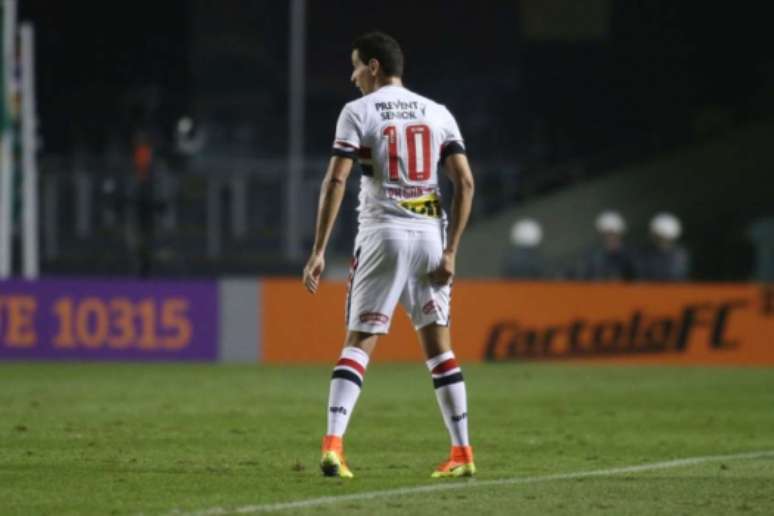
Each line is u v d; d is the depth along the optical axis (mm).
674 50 122750
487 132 119562
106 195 98562
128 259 101812
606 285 71188
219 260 101500
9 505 26531
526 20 123062
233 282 71625
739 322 70750
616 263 78312
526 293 71312
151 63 124875
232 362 71250
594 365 70250
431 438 39094
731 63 122438
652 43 123000
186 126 106312
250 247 103875
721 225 110625
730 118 118875
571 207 111250
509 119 120625
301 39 111375
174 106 119562
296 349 71625
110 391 54250
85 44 124125
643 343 70938
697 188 111875
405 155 29422
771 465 33062
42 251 102250
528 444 37906
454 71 122938
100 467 32031
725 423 43938
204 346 71438
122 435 39188
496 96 122000
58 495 27734
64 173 104812
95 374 62844
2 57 75500
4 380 59344
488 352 71438
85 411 46250
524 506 26391
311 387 56531
